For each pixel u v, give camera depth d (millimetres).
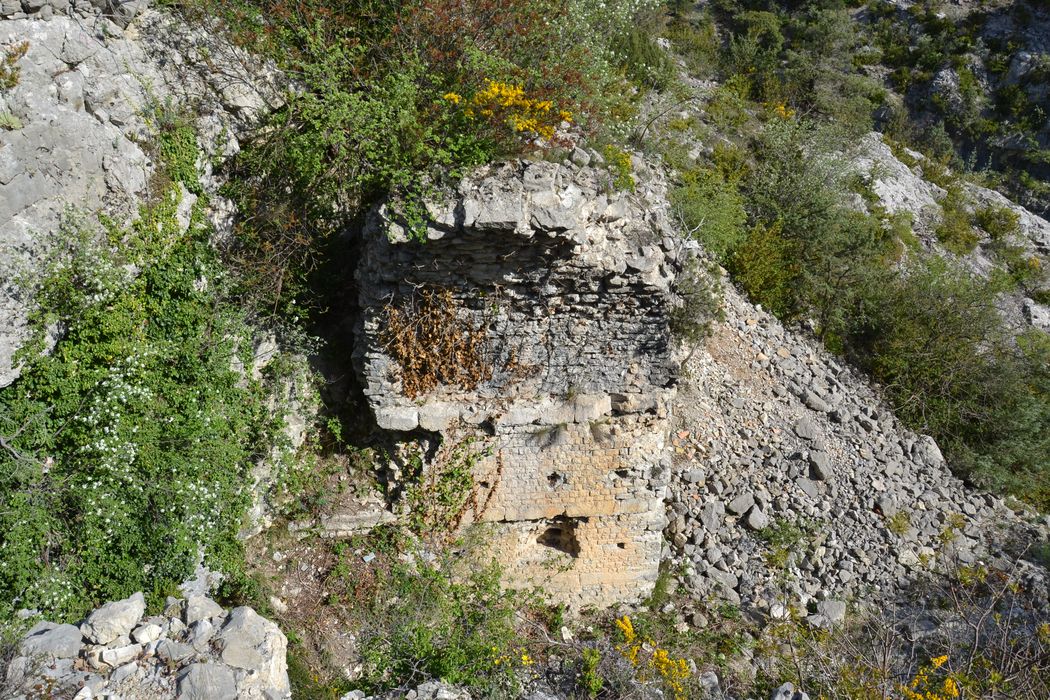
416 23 8055
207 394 7141
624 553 9070
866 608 9977
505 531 8680
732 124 18422
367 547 8266
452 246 7121
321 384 8438
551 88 8156
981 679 7789
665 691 7809
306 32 7742
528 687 7609
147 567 6676
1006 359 15234
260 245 7840
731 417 11992
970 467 13664
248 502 7586
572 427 8258
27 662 5492
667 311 8195
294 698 6719
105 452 6320
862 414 13570
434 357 7840
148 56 7109
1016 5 26562
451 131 7402
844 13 25609
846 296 15273
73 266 6164
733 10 25297
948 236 20219
